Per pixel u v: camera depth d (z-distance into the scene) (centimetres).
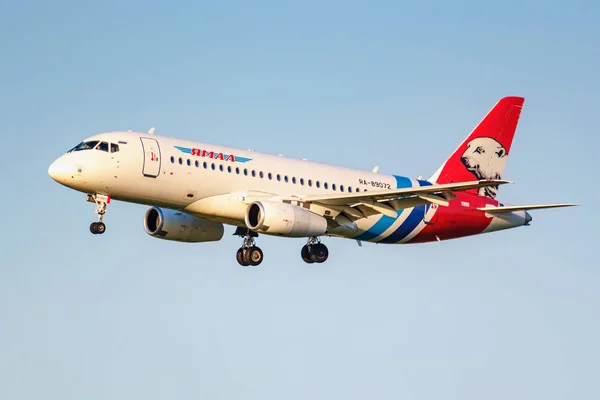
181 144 14662
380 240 16500
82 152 14112
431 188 13925
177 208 14825
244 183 14950
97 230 14375
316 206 15100
